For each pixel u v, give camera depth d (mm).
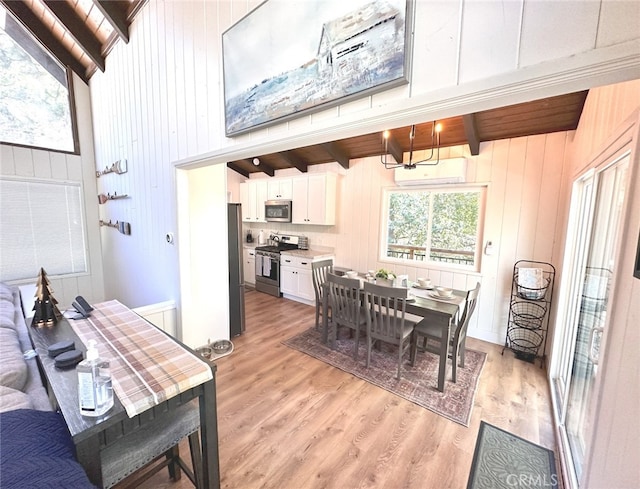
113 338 1596
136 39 2990
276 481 1612
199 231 2939
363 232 4527
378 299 2660
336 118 1431
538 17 889
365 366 2854
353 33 1314
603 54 793
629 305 847
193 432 1402
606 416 948
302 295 4871
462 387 2512
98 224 4648
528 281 3006
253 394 2396
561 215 2949
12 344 1692
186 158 2473
